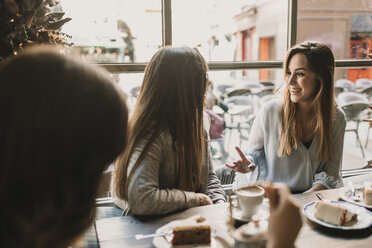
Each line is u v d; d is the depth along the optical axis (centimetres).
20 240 36
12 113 33
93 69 39
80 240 45
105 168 42
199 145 138
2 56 131
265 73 748
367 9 422
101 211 180
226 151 455
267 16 948
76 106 36
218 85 700
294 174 178
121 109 41
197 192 147
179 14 221
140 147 124
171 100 131
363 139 512
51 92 35
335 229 110
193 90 132
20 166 33
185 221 105
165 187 135
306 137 178
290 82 169
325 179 165
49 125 34
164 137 129
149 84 131
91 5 233
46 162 34
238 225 112
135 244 101
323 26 525
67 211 39
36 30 147
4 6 133
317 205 115
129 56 215
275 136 180
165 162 132
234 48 309
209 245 99
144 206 117
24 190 34
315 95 171
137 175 119
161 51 133
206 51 238
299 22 249
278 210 59
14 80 34
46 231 37
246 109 495
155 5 218
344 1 480
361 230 109
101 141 39
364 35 422
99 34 234
